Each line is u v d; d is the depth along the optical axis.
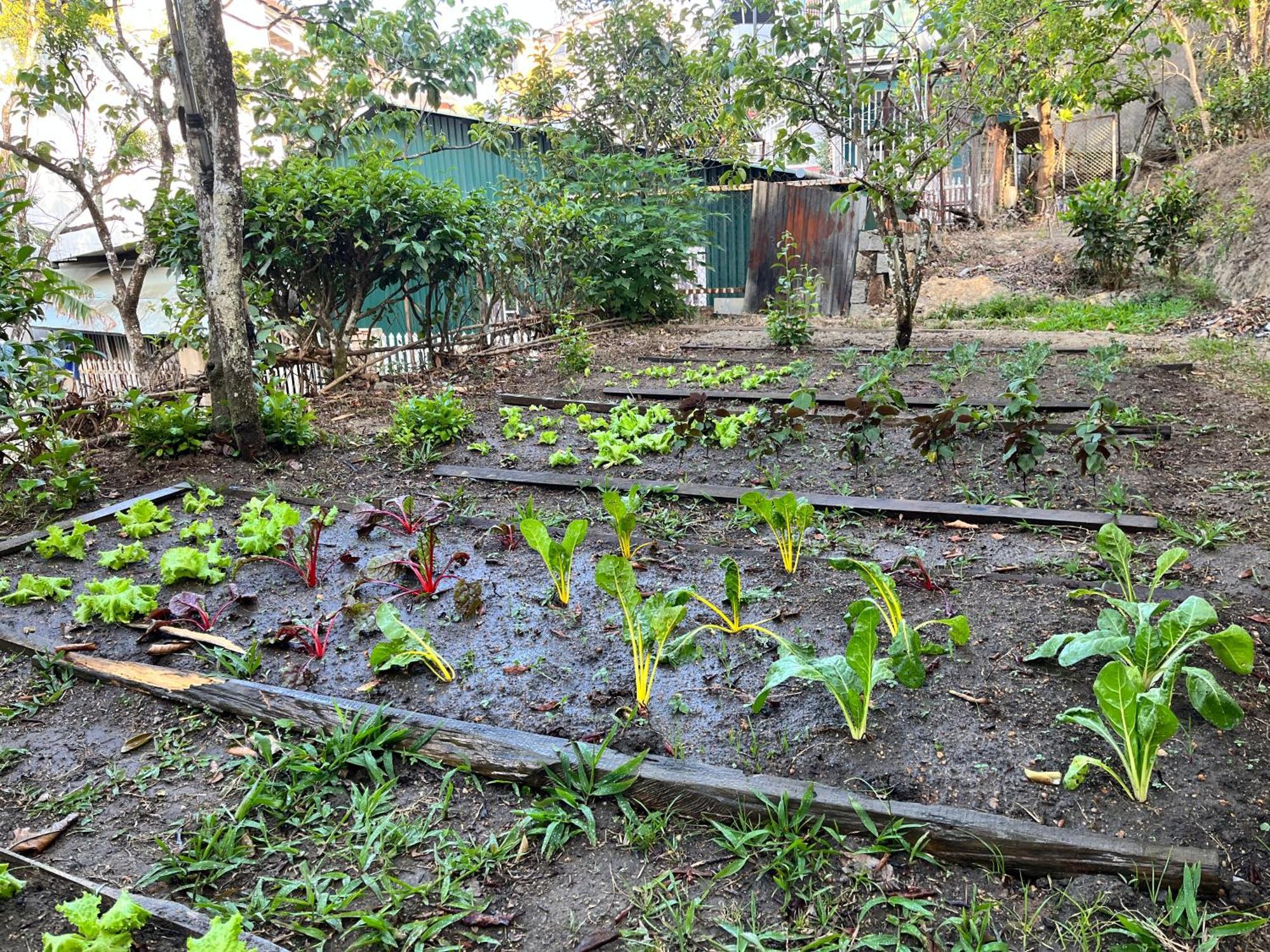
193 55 4.88
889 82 9.18
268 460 5.51
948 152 8.09
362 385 8.02
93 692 2.89
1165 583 3.26
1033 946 1.76
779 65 7.85
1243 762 2.24
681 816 2.20
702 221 12.61
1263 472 4.52
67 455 4.73
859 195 12.73
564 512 4.49
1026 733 2.39
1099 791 2.16
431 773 2.40
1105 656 2.73
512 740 2.42
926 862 2.00
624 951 1.80
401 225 7.91
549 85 14.67
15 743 2.62
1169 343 8.52
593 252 11.39
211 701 2.73
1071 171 16.62
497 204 10.38
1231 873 1.89
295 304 8.35
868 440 4.61
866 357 8.62
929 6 7.36
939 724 2.46
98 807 2.31
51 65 8.58
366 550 3.98
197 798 2.34
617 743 2.45
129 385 10.95
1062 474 4.65
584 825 2.14
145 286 13.48
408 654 2.85
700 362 8.89
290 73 8.98
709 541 3.99
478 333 10.22
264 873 2.06
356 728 2.53
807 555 3.70
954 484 4.60
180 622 3.29
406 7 9.00
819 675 2.32
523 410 7.01
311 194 7.49
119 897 1.90
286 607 3.43
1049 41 7.27
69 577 3.80
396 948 1.83
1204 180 13.45
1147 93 14.50
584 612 3.27
